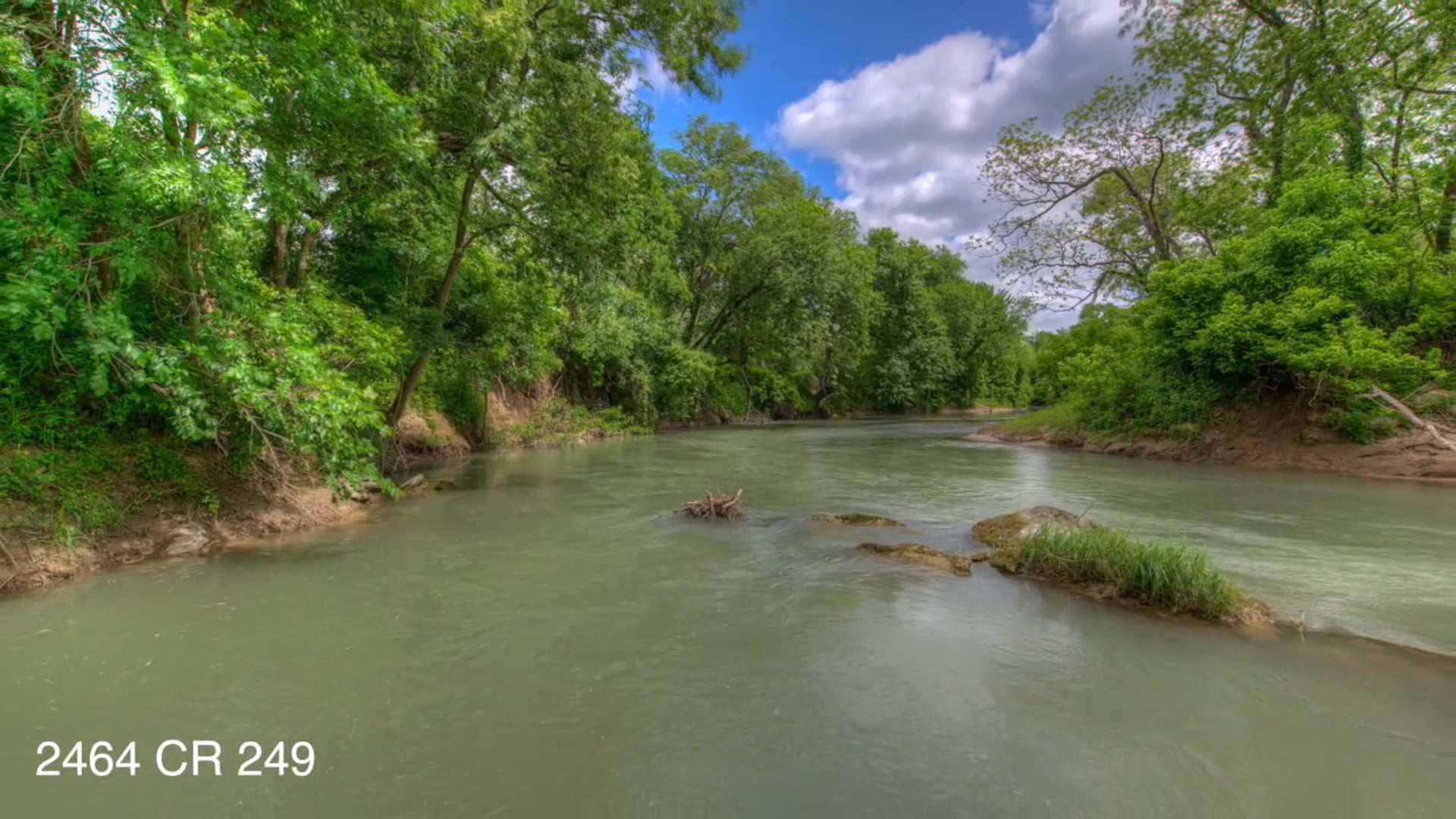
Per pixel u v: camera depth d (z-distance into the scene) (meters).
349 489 8.84
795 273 33.38
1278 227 14.12
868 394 47.19
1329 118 14.49
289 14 8.12
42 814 2.72
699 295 36.12
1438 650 4.50
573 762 3.13
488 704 3.70
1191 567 5.41
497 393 21.44
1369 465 12.82
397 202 12.72
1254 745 3.33
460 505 9.97
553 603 5.42
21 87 5.44
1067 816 2.74
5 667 4.07
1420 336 13.01
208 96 6.17
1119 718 3.59
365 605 5.32
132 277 5.90
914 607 5.36
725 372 37.47
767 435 26.42
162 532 6.71
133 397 6.57
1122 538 6.12
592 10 12.87
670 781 2.97
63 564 5.72
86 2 5.76
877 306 42.38
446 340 13.75
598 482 12.48
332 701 3.71
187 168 6.04
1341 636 4.76
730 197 34.34
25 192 5.43
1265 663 4.31
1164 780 3.02
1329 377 13.20
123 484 6.69
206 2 7.39
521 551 7.17
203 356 6.68
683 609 5.29
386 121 9.01
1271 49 16.20
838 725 3.50
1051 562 6.20
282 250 10.89
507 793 2.89
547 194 12.98
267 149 7.78
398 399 13.59
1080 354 20.27
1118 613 5.25
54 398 6.39
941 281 56.41
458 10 10.61
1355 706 3.73
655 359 30.03
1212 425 15.70
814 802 2.83
